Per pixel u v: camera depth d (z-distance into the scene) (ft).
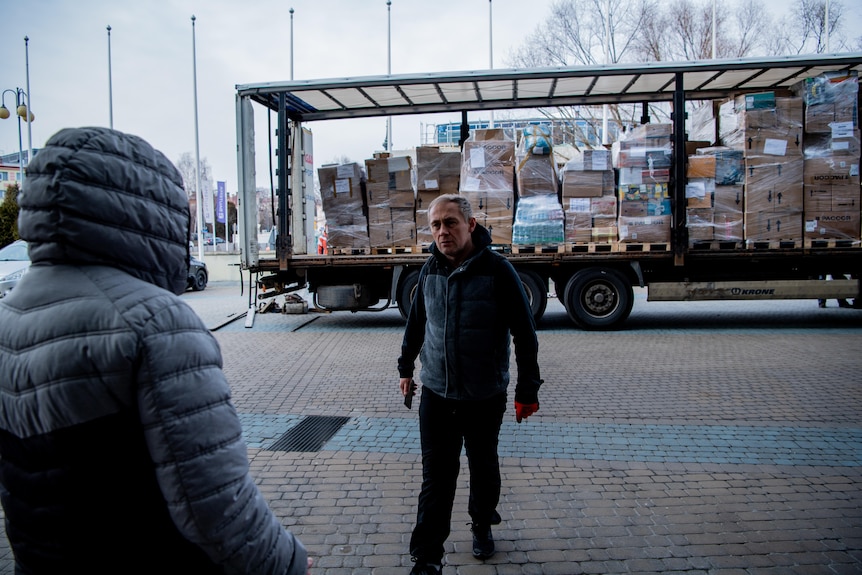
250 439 15.48
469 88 32.01
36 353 3.78
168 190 4.45
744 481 12.61
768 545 9.99
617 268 31.94
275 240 33.27
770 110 28.86
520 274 31.89
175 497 3.74
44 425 3.74
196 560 4.09
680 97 29.55
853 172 28.68
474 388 8.80
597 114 77.10
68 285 3.92
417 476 13.04
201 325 4.22
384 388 20.72
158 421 3.71
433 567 8.48
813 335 29.84
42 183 3.92
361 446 14.94
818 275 32.07
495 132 30.83
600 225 30.63
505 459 13.94
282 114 31.45
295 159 36.14
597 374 22.30
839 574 9.11
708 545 10.01
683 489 12.24
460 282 8.86
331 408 18.33
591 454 14.25
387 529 10.69
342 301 33.09
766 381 20.90
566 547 10.00
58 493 3.76
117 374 3.68
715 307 42.50
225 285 72.54
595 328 31.96
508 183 30.89
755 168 29.09
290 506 11.59
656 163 29.91
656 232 30.12
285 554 4.34
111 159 4.07
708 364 23.71
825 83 28.60
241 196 31.94
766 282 31.73
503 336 9.00
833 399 18.60
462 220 8.82
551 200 30.78
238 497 3.95
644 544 10.07
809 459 13.80
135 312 3.81
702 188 29.66
